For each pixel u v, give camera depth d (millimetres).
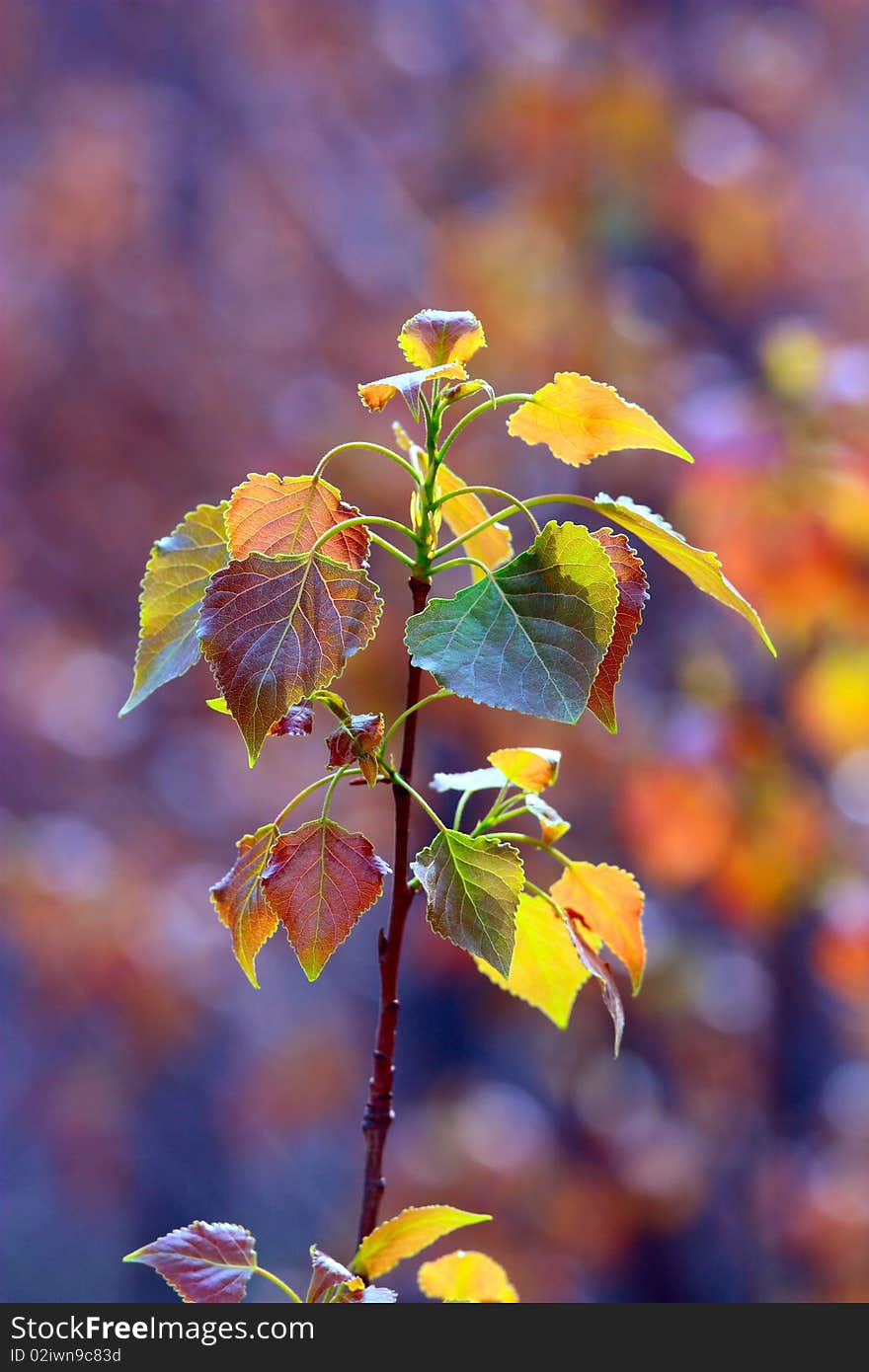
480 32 8500
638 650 6883
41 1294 11977
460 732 6461
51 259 8156
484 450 6770
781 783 5051
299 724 1318
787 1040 5996
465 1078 7855
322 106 8727
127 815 8328
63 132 8344
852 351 4820
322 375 8094
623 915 1612
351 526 1372
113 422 8047
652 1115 6961
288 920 1373
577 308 6605
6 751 8180
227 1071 9688
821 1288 5992
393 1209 6660
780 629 4949
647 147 6871
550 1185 6699
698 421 4844
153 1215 10453
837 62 8250
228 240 8578
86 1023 8477
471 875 1344
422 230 8078
